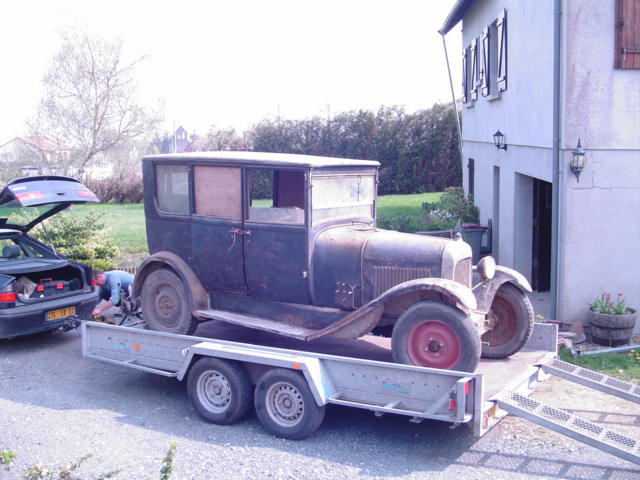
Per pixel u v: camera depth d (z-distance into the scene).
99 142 25.17
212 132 27.98
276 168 5.92
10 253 8.59
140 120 25.53
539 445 5.22
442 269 5.50
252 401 5.80
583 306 8.13
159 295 6.76
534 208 10.58
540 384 6.60
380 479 4.66
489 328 6.06
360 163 6.39
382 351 6.36
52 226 12.53
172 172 6.62
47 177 8.18
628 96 7.78
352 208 6.42
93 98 24.81
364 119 25.30
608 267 8.05
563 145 7.95
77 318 8.12
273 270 6.04
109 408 6.16
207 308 6.54
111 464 4.94
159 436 5.50
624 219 7.97
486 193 13.65
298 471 4.81
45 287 8.07
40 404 6.26
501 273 6.11
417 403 4.98
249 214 6.14
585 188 7.96
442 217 14.83
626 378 6.60
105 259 12.79
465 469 4.82
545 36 8.63
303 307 6.04
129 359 6.53
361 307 5.52
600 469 4.80
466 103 16.36
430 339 5.30
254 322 6.12
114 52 24.67
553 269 8.19
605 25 7.70
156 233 6.79
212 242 6.37
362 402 5.22
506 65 10.92
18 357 7.81
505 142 11.16
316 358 5.39
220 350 5.65
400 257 5.62
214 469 4.86
